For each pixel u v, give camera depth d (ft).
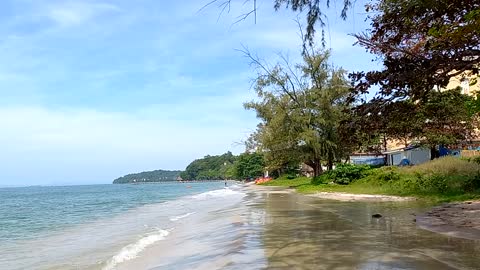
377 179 95.14
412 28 28.78
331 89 122.01
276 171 276.21
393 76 25.80
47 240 53.72
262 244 31.60
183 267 27.89
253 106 135.44
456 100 41.16
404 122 30.53
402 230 34.68
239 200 103.65
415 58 26.16
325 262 24.23
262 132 147.64
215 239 38.47
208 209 83.66
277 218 49.32
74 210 117.39
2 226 76.95
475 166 72.59
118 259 34.55
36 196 263.90
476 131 89.04
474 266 21.93
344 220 43.50
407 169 91.25
